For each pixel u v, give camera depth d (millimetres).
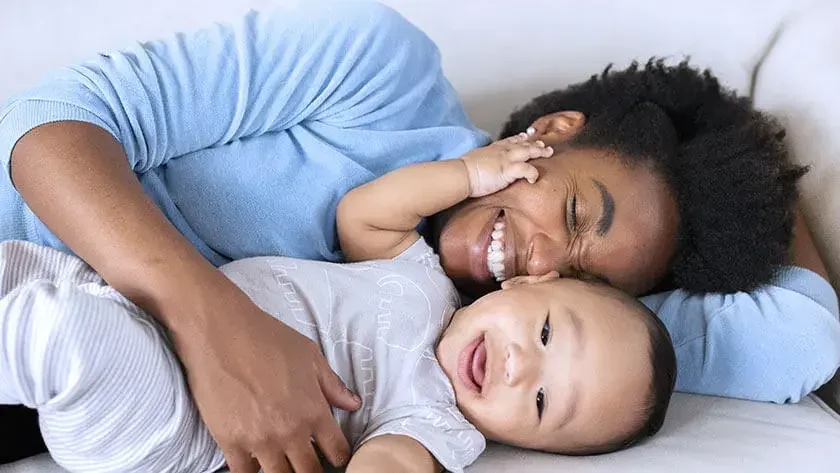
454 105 1169
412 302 958
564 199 1017
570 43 1397
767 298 1061
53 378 669
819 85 1228
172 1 1317
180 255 772
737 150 1056
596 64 1397
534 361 898
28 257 814
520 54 1397
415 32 1087
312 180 1003
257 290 883
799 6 1347
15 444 848
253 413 750
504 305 938
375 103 1022
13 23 1270
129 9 1309
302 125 1019
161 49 912
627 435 917
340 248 1059
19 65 1267
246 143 976
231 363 750
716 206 1045
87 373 672
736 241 1048
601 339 916
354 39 1000
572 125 1112
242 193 967
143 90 872
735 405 1035
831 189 1146
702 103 1147
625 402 908
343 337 899
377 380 893
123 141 864
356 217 996
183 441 758
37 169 792
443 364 940
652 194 1042
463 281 1081
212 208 961
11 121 831
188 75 901
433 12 1388
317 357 812
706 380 1054
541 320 921
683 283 1097
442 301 994
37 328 665
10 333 661
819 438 948
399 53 1034
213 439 785
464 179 1002
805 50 1290
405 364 908
